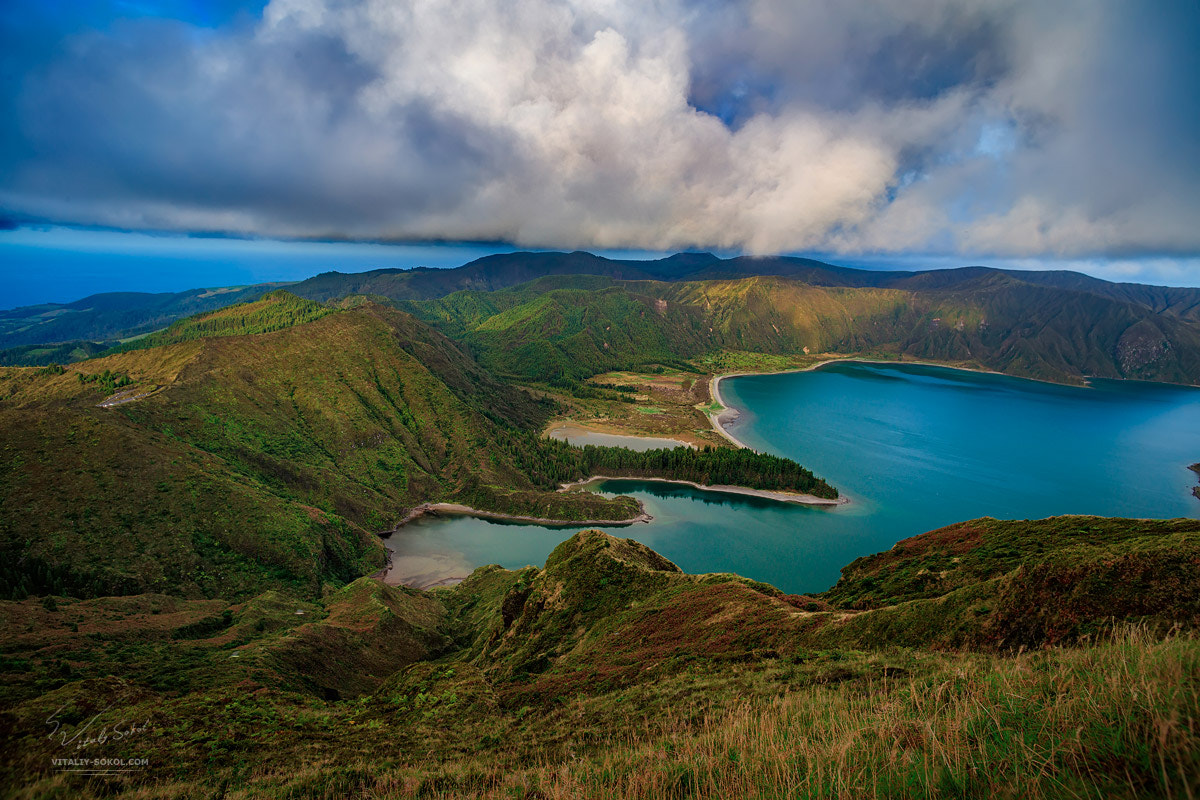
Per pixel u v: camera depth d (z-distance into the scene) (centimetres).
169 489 12656
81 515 11350
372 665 8225
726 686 2986
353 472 19462
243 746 3531
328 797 2389
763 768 1072
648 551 8438
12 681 5378
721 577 6341
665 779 1159
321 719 4306
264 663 6581
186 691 5584
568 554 8144
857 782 880
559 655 6309
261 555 12456
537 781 1664
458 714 4250
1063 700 906
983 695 1102
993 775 771
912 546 6506
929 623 3625
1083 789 661
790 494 19600
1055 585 3238
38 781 2777
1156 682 777
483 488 19938
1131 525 5128
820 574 14025
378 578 14825
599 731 2666
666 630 5412
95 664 6147
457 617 11431
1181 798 572
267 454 17475
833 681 2636
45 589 10019
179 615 8919
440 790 2119
